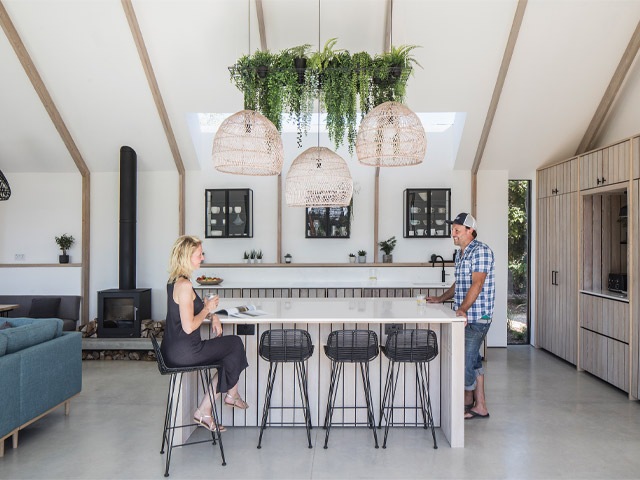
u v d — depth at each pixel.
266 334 3.51
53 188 7.21
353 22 5.18
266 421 3.93
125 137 6.54
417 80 5.61
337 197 4.20
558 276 6.24
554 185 6.38
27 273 7.15
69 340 4.14
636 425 3.95
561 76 5.52
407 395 3.95
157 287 7.11
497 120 6.10
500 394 4.78
